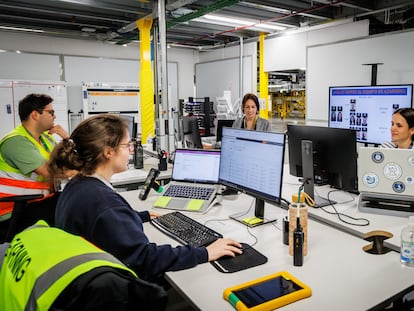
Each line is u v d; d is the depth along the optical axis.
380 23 4.85
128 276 0.69
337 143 1.96
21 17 5.01
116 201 1.24
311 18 5.46
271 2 4.35
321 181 2.12
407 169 1.88
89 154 1.25
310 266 1.35
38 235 0.77
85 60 6.74
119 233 1.19
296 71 6.39
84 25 5.66
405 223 1.75
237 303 1.07
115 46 7.04
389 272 1.30
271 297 1.11
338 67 5.01
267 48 6.29
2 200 2.25
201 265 1.35
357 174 1.97
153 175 2.34
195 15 4.37
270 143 1.62
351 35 4.94
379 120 3.89
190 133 3.70
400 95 3.68
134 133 3.53
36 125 2.54
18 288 0.63
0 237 2.33
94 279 0.63
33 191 2.44
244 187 1.79
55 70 6.46
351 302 1.10
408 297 1.56
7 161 2.37
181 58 7.97
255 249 1.49
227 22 5.24
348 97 4.16
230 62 7.09
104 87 6.19
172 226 1.73
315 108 5.43
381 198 1.97
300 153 2.18
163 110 3.54
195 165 2.26
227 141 1.93
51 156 1.29
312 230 1.74
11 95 5.38
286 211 2.00
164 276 1.31
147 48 4.92
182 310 1.63
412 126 2.34
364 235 1.63
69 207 1.22
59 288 0.60
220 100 6.00
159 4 3.44
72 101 6.66
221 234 1.65
